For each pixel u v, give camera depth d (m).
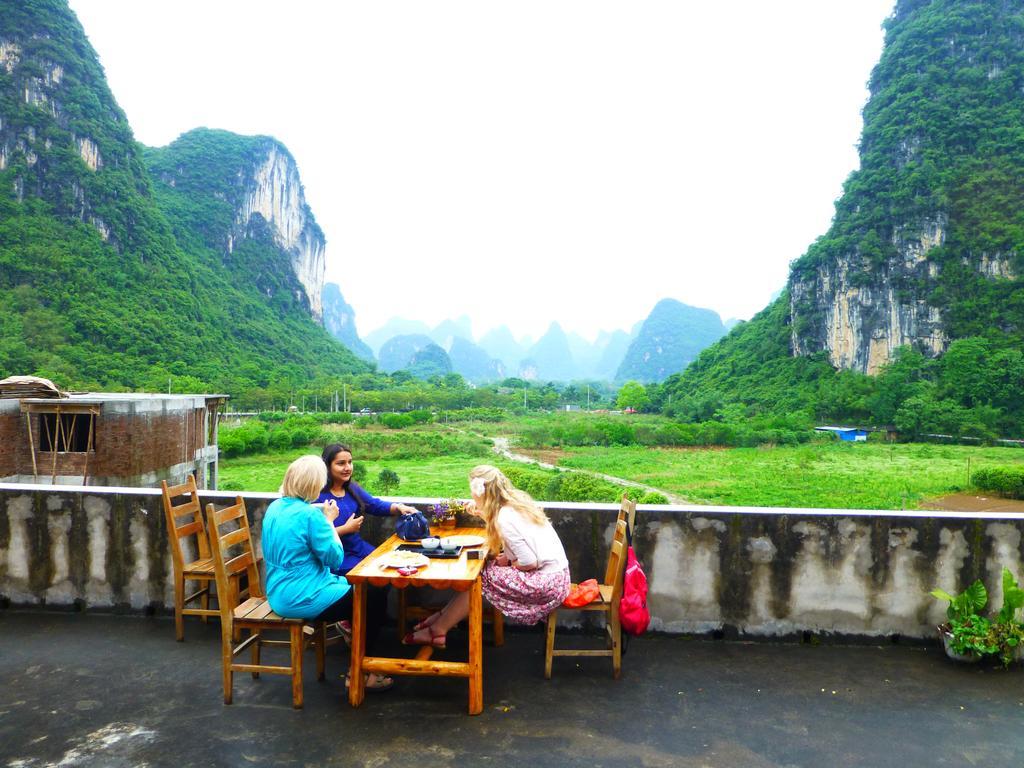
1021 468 34.31
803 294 107.50
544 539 3.14
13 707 2.90
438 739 2.64
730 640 3.75
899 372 83.62
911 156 100.44
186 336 108.12
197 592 3.84
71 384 74.12
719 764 2.48
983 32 104.75
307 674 3.28
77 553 4.11
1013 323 82.75
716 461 48.00
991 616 3.65
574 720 2.81
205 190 160.00
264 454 48.78
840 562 3.70
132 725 2.75
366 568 2.92
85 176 106.62
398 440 57.34
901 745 2.64
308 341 160.25
